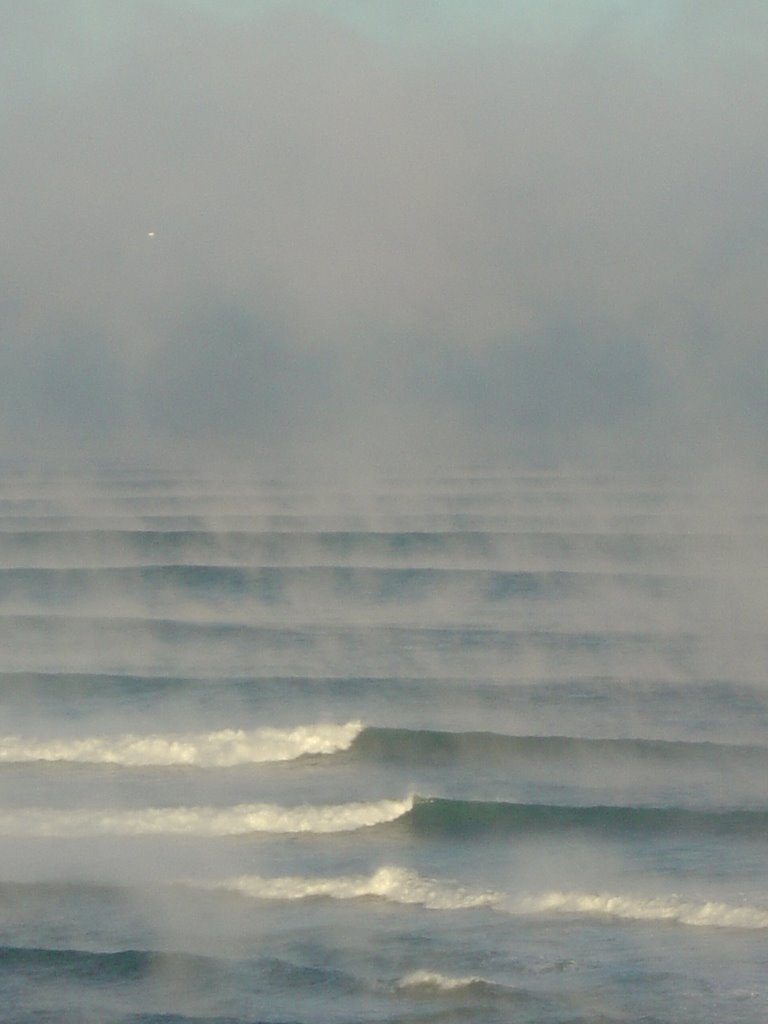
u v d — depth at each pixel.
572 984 42.78
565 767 67.06
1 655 93.75
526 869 53.19
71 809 60.84
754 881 51.44
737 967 43.84
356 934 46.97
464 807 59.31
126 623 103.56
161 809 60.47
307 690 82.38
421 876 52.41
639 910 48.53
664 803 60.75
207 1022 40.97
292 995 42.78
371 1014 41.28
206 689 82.31
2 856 55.03
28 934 47.47
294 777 66.06
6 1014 41.97
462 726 74.50
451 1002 41.97
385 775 66.38
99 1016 41.66
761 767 66.19
